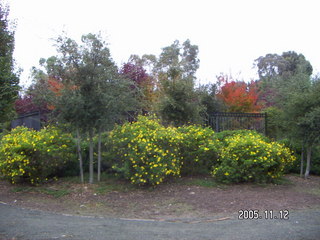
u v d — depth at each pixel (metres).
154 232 5.09
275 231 5.11
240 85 17.62
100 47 8.14
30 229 5.17
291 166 10.45
